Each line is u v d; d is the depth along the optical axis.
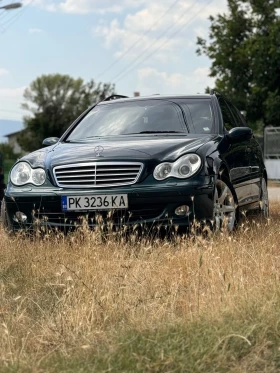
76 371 3.52
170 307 4.71
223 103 9.11
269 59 36.16
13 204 7.62
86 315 4.56
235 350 3.73
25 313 4.84
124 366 3.56
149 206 7.19
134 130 8.36
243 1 38.44
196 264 5.81
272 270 5.32
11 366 3.64
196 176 7.17
